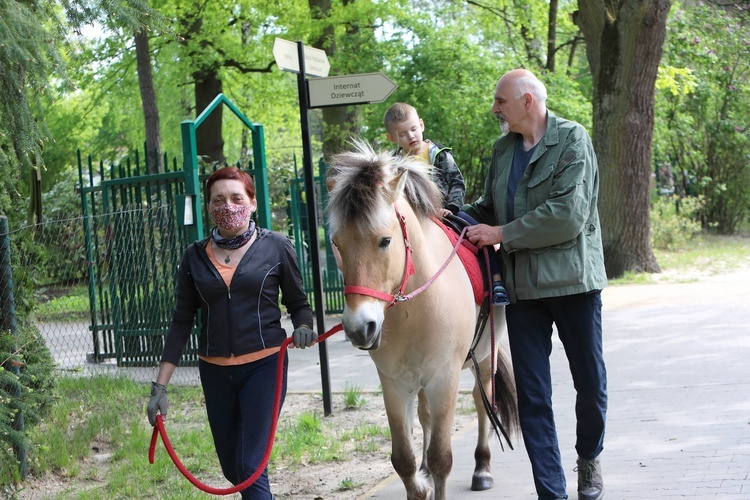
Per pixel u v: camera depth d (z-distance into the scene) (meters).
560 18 23.19
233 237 4.19
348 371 9.50
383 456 6.22
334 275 13.82
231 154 29.58
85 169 24.06
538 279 4.48
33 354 6.63
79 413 7.44
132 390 8.34
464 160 18.33
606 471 5.22
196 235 9.08
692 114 23.14
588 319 4.57
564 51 26.91
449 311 4.32
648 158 15.87
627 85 15.52
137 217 9.84
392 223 3.82
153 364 9.80
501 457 5.86
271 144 29.81
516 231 4.50
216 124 20.34
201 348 4.20
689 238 20.95
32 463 5.98
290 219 14.14
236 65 20.44
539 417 4.52
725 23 23.08
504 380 5.32
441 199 4.59
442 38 18.70
